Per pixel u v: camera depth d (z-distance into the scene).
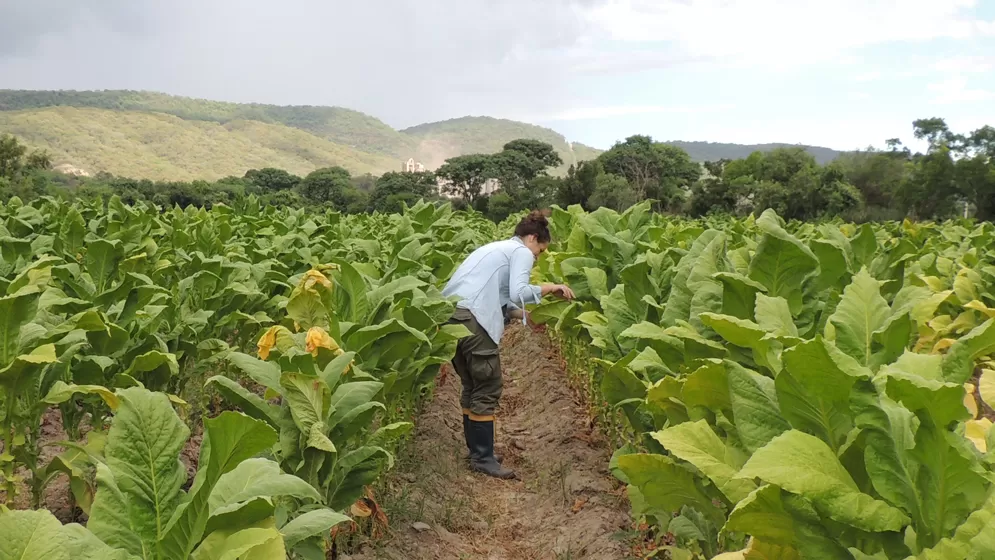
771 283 3.92
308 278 4.27
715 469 2.53
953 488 1.97
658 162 87.50
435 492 6.10
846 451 2.29
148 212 14.46
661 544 4.75
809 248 4.03
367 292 5.50
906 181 61.22
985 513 1.78
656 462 3.04
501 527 5.90
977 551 1.69
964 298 6.55
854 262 5.71
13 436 3.90
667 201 81.94
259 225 13.83
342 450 3.95
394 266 7.11
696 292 4.02
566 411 8.38
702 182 67.81
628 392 4.82
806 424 2.39
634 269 5.19
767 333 2.65
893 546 2.11
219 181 90.69
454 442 7.57
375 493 5.34
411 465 6.33
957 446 1.90
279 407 3.54
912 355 2.19
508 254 6.78
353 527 4.57
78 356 4.41
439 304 5.79
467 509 6.03
